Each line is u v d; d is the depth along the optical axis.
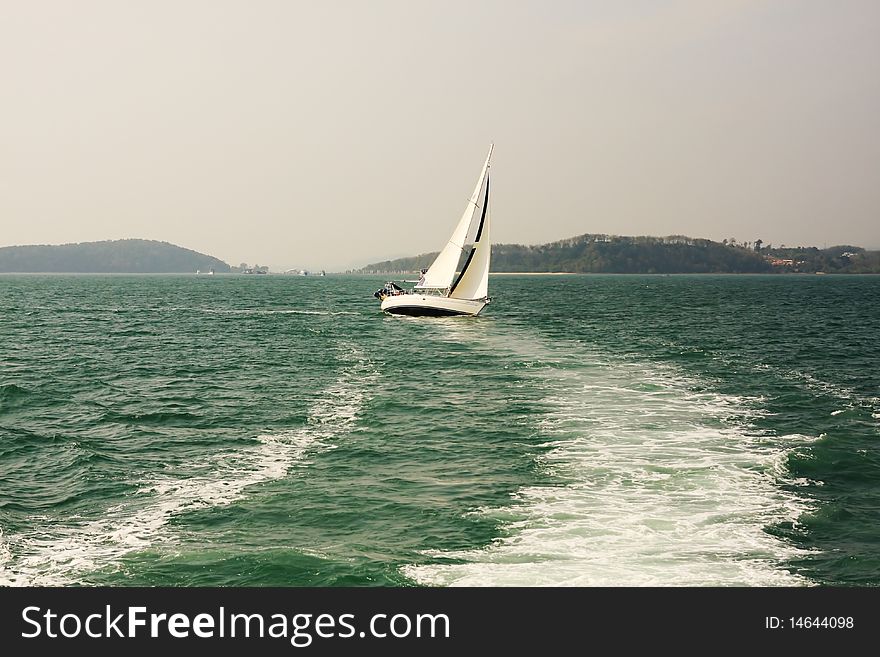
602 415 28.69
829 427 27.09
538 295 167.00
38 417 29.25
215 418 28.84
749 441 24.45
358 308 112.25
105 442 25.03
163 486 20.03
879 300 143.25
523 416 28.53
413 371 41.41
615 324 81.38
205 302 131.75
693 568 14.62
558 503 18.20
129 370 42.97
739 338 65.19
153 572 14.75
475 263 75.94
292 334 65.75
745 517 17.22
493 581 14.12
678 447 23.55
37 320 84.88
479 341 59.00
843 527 16.72
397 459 22.67
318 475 21.03
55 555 15.50
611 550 15.38
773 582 14.16
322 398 33.00
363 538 16.25
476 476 20.69
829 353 53.28
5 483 20.38
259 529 16.88
